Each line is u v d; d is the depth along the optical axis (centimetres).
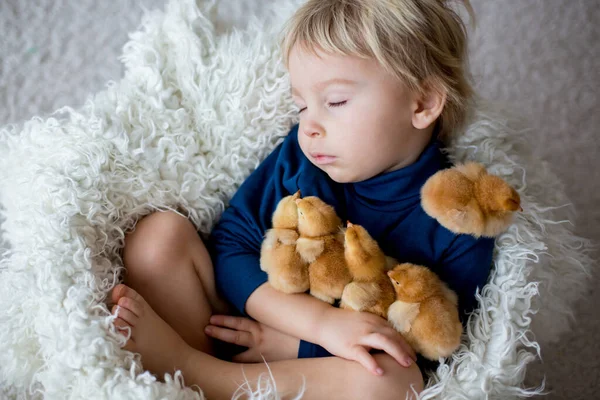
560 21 182
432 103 115
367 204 120
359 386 101
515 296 109
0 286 109
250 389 98
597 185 163
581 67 177
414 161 120
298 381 103
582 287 128
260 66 128
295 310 109
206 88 128
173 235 117
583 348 142
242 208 123
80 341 96
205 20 129
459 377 104
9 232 119
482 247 112
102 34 180
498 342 106
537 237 117
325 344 105
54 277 102
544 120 170
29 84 172
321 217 106
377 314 105
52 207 110
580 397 137
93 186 114
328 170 117
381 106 109
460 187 106
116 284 110
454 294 107
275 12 138
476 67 174
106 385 93
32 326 105
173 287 115
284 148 129
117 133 118
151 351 104
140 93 124
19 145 121
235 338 117
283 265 106
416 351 104
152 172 121
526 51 178
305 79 109
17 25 178
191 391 97
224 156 129
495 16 182
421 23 110
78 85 173
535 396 136
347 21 106
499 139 125
